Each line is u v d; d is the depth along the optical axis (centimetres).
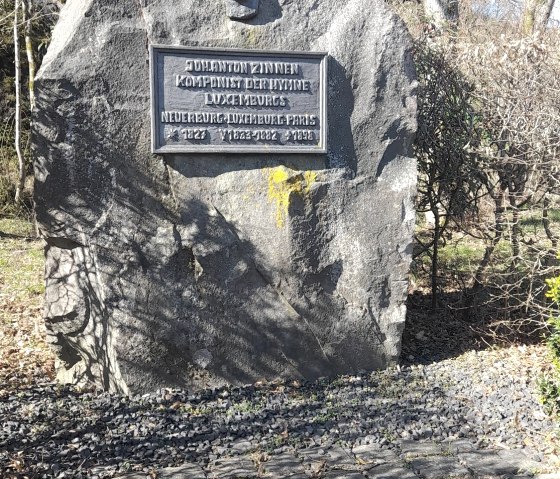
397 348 564
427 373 560
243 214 512
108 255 483
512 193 633
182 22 488
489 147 631
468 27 824
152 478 396
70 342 520
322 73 516
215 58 493
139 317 493
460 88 630
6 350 607
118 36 472
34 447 425
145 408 483
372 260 547
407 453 434
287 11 512
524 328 654
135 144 482
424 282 792
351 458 425
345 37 524
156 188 490
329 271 539
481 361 588
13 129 1127
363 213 541
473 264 801
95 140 472
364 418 480
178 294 501
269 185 515
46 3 1019
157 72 481
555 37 677
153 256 492
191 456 425
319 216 531
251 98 503
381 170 545
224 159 506
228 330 518
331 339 545
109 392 508
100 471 403
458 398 514
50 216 475
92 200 478
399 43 535
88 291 499
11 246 1002
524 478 402
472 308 679
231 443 442
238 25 501
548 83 610
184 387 513
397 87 539
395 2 874
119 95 475
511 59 625
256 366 529
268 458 424
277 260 522
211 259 505
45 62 468
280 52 505
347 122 531
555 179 579
